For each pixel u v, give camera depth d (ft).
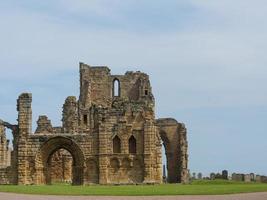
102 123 431.02
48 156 429.79
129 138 434.30
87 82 501.56
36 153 426.10
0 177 426.92
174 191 287.07
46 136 426.92
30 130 427.74
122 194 267.80
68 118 466.70
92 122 464.65
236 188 312.09
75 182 428.97
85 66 505.66
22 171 422.82
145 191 290.35
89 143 431.43
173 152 512.22
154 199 233.96
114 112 434.71
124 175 428.97
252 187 323.57
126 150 431.43
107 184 419.95
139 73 506.07
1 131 448.24
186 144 506.07
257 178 508.53
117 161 429.79
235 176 522.88
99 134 429.38
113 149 432.25
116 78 508.12
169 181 508.53
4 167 434.30
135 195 260.83
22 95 428.15
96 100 503.20
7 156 492.95
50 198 240.73
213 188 317.01
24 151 424.87
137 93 505.25
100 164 426.92
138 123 435.53
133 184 420.36
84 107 493.77
